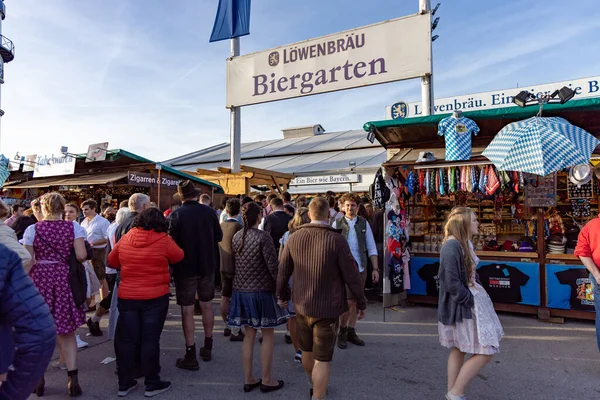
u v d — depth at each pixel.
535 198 5.55
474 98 14.53
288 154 21.22
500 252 5.75
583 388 3.46
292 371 3.93
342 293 3.02
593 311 5.12
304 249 3.03
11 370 1.38
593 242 3.73
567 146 4.29
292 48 9.53
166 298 3.46
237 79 10.46
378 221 6.93
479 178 5.73
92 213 5.70
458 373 3.00
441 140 6.37
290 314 4.12
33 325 1.40
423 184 6.13
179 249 3.55
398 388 3.51
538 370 3.84
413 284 6.34
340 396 3.36
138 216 3.46
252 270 3.45
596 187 5.75
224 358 4.25
